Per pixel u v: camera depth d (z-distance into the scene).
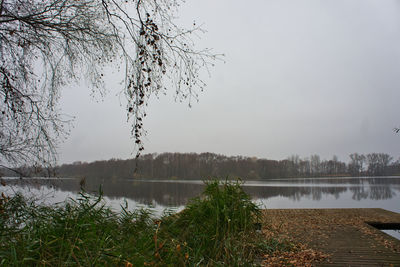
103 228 2.88
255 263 3.37
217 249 3.28
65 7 4.47
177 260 2.58
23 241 2.25
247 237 3.96
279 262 3.54
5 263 1.95
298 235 5.12
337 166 77.56
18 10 4.73
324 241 4.70
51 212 3.19
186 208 4.57
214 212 4.16
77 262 2.04
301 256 3.81
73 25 4.79
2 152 5.26
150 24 3.43
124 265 2.21
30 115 5.18
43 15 4.64
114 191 23.16
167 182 50.09
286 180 64.69
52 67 5.09
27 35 4.88
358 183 46.56
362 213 7.88
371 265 3.54
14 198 4.16
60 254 2.08
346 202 17.70
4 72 4.90
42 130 5.23
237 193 4.93
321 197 21.30
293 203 16.97
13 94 5.03
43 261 1.96
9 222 3.08
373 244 4.50
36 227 2.62
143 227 3.41
